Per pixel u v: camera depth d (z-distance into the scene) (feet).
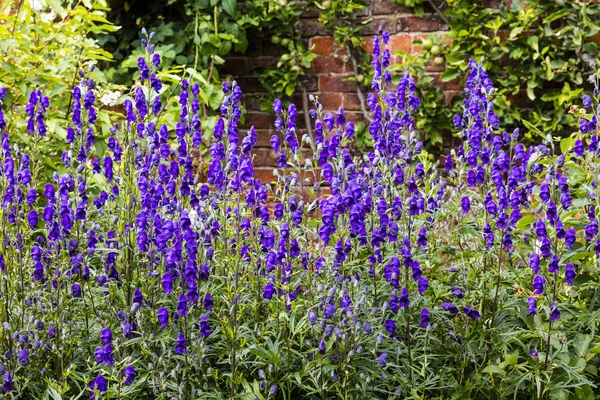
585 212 11.61
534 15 18.86
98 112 15.24
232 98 10.35
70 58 15.05
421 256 10.55
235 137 10.16
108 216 11.14
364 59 20.31
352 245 10.42
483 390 9.93
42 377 9.66
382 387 9.79
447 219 12.44
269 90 20.56
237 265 9.59
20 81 14.64
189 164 10.94
